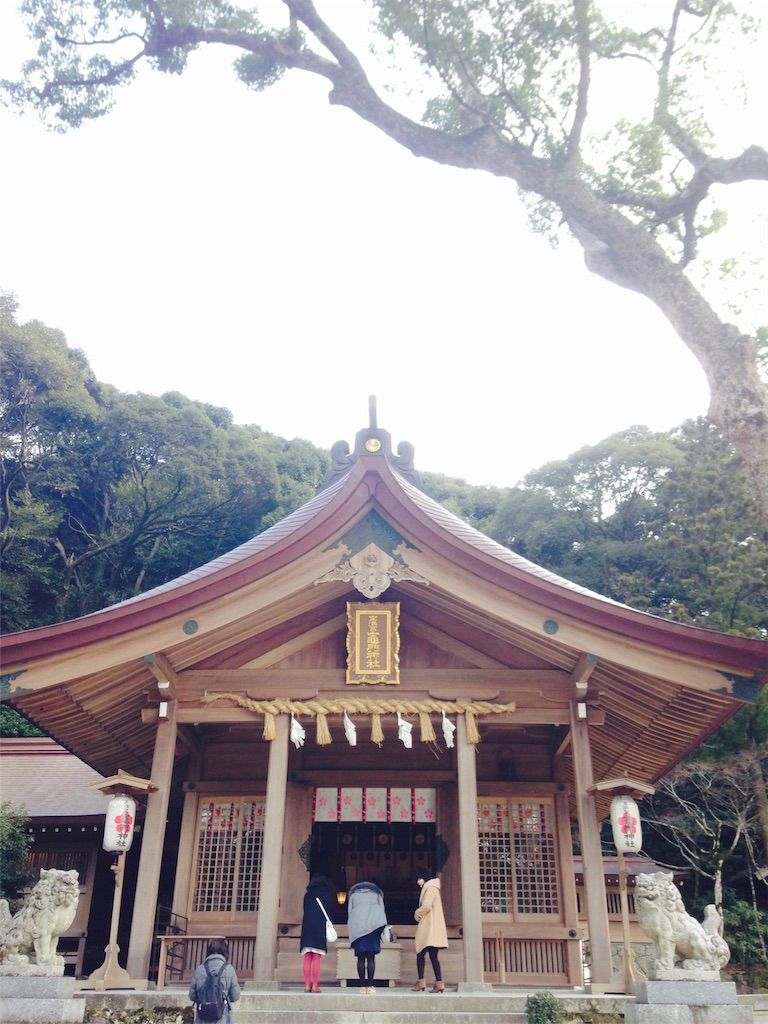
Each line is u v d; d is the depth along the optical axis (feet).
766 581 76.89
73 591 124.57
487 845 37.47
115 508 136.67
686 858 74.54
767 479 35.58
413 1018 23.89
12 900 47.47
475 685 33.68
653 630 31.55
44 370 134.62
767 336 48.93
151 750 42.86
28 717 35.27
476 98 49.80
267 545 33.91
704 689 31.40
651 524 116.37
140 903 29.68
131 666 33.68
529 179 48.24
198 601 32.17
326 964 34.86
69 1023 23.30
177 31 51.85
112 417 136.98
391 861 48.29
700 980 23.67
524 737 39.96
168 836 56.75
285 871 37.04
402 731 31.99
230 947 35.76
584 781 31.83
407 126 50.98
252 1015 24.06
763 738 63.26
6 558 119.55
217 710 33.40
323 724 32.48
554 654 34.22
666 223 49.90
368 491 33.65
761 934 65.92
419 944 29.01
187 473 134.82
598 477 132.46
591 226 46.06
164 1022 24.31
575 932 35.42
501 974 33.53
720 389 38.27
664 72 47.19
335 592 35.19
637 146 48.67
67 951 51.03
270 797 31.42
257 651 35.09
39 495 133.18
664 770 44.04
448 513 41.81
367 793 38.83
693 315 40.96
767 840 66.74
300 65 52.06
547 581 32.30
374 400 35.19
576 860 64.90
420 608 35.91
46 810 53.52
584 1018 24.21
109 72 53.93
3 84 54.24
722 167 45.37
